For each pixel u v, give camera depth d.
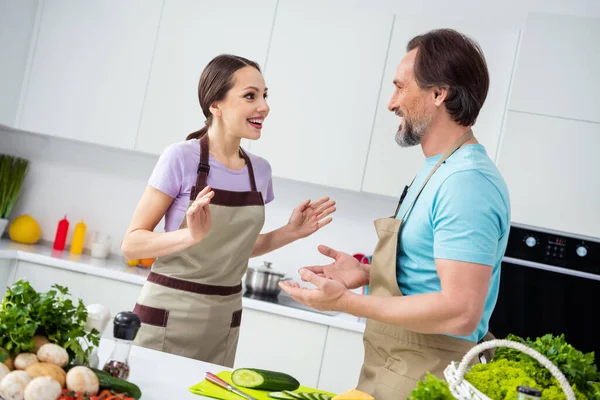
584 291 3.12
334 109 3.44
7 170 3.89
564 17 3.16
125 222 4.00
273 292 3.50
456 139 1.73
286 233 2.38
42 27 3.68
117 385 1.29
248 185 2.36
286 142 3.47
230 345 2.31
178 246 2.04
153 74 3.59
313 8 3.47
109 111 3.62
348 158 3.43
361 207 3.81
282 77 3.48
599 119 3.12
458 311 1.50
